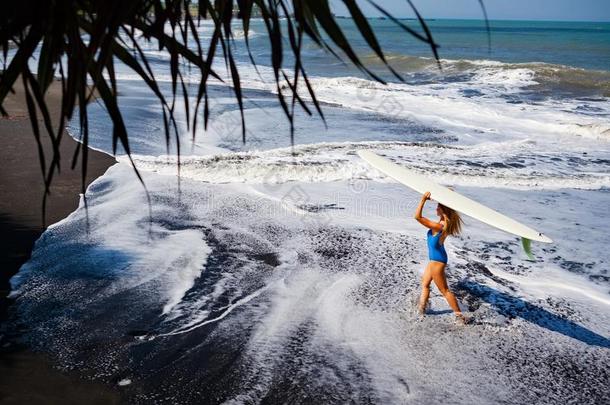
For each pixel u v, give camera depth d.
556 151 12.99
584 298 6.21
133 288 6.03
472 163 11.54
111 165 10.37
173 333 5.22
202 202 8.73
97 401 4.27
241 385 4.52
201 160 10.69
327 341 5.16
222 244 7.25
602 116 16.97
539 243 7.71
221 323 5.42
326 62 32.69
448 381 4.65
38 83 1.21
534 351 5.12
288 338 5.20
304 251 7.11
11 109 14.38
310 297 5.97
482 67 29.53
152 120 14.23
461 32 99.69
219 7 1.30
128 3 1.07
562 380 4.72
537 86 23.83
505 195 9.75
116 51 1.26
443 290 5.48
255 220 8.09
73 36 1.12
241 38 54.62
